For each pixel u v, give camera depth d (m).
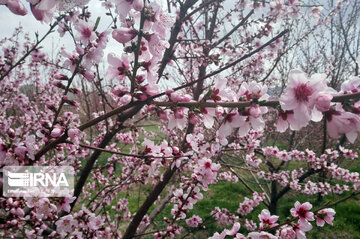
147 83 1.37
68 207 2.03
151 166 2.10
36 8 0.89
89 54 1.62
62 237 2.46
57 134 1.52
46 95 6.39
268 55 5.73
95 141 4.90
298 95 1.13
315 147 7.77
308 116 1.11
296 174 6.07
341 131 1.08
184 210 2.99
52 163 3.57
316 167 5.31
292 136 6.48
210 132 6.21
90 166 2.79
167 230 3.11
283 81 6.65
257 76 6.30
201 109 1.41
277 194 5.84
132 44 1.29
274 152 5.05
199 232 6.12
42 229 2.30
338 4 5.68
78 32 1.60
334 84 7.30
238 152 6.17
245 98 1.40
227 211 5.05
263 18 4.31
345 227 6.51
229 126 1.42
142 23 1.17
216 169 2.71
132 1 1.18
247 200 5.00
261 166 8.32
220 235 1.92
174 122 1.51
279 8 3.86
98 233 3.01
